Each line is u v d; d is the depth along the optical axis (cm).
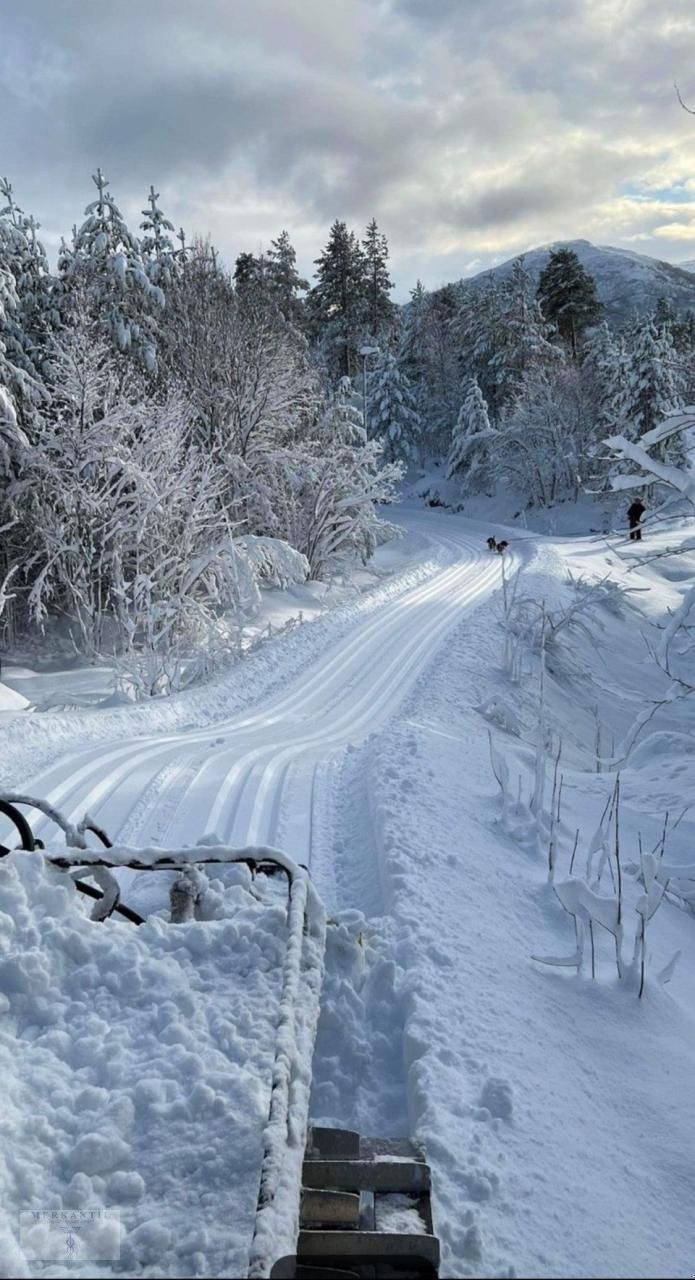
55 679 2191
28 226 2933
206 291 3189
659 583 3484
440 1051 369
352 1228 244
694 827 863
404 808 760
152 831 810
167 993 330
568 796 959
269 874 482
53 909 358
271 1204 213
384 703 1667
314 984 331
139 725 1384
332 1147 284
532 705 1814
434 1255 230
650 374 5097
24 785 938
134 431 2605
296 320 6297
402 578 3453
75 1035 307
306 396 3422
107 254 2941
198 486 2433
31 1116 265
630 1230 294
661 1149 348
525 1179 303
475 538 5025
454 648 2138
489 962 478
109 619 2614
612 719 2012
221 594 2580
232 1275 217
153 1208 240
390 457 7494
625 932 594
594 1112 362
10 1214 234
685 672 1612
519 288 7075
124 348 2872
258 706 1645
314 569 3525
